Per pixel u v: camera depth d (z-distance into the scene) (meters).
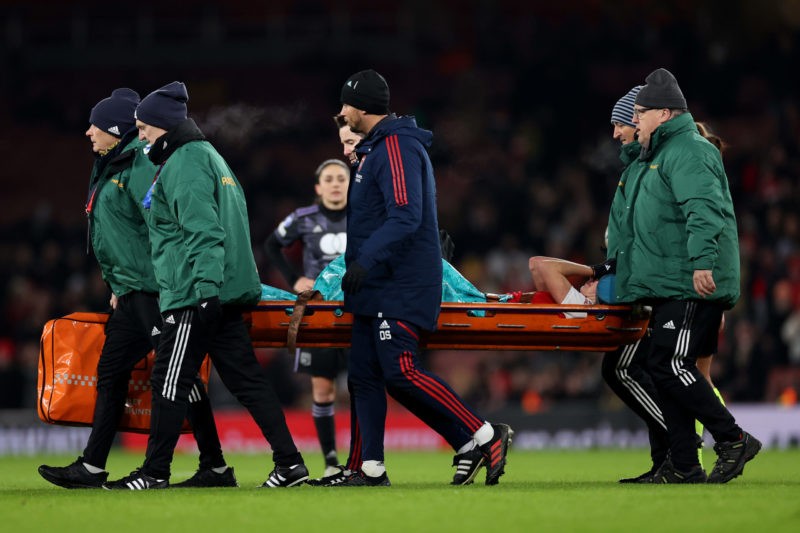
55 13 109.69
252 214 81.56
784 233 67.88
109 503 18.89
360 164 22.69
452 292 25.25
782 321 60.19
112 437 24.16
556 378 61.06
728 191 23.61
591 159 82.56
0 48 103.94
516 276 72.69
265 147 98.50
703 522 15.91
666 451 25.38
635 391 25.27
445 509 17.53
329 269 26.38
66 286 76.62
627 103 25.27
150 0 109.19
